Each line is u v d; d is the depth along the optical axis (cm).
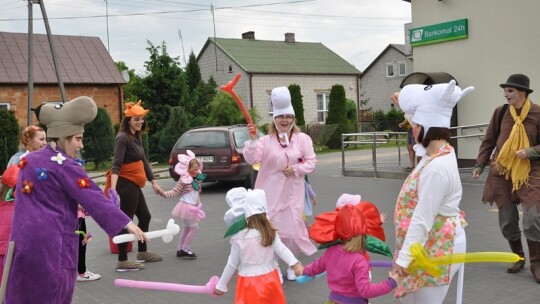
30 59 1973
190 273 660
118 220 352
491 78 1349
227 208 1120
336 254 367
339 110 3109
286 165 593
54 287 347
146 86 2856
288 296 553
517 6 1282
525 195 555
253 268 421
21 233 346
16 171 466
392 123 3744
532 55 1266
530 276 577
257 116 3028
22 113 2502
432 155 333
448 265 333
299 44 4022
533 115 556
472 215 892
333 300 369
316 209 1036
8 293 348
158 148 2683
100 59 2816
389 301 522
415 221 323
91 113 369
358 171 1517
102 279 644
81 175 357
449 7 1420
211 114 2956
